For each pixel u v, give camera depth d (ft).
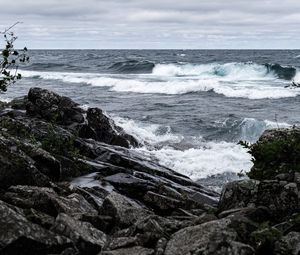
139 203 33.45
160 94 139.23
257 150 28.35
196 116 98.12
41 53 552.41
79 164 42.37
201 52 561.43
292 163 26.55
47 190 28.50
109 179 39.52
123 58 366.84
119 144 63.10
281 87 144.25
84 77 183.73
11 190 27.25
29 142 42.01
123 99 126.82
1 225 20.04
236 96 133.69
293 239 19.34
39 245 20.13
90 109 63.00
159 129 83.76
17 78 35.47
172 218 28.19
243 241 19.54
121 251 20.38
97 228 24.94
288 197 23.59
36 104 58.75
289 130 29.86
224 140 78.43
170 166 59.26
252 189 24.72
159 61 312.09
